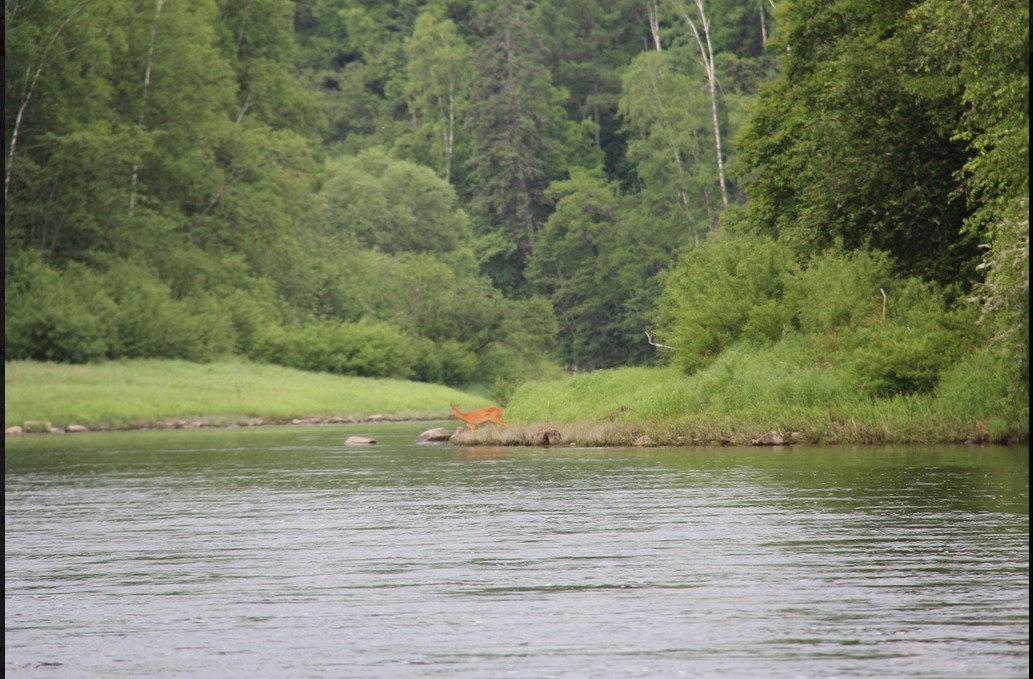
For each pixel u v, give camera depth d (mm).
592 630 36625
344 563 49875
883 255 137000
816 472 80000
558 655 33812
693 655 33406
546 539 54844
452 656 34000
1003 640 34250
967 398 107688
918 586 41688
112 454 133875
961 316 119125
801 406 118250
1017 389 99562
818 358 126500
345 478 90875
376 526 61219
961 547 49094
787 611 38406
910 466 81750
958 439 105125
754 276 148250
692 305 150625
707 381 128125
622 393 148625
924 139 138125
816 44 160500
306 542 56188
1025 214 92250
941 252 140250
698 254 167750
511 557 50125
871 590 41219
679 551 50219
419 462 105812
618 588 42844
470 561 49375
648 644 34750
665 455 101938
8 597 44062
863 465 83812
